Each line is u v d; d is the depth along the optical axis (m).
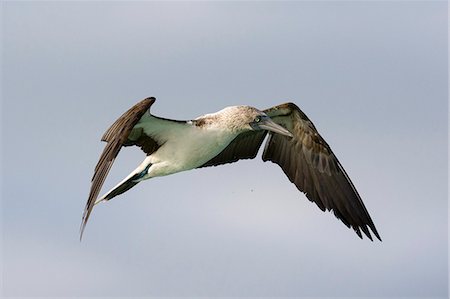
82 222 15.21
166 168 18.62
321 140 20.09
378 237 20.02
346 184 20.20
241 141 20.47
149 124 18.14
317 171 20.36
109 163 15.83
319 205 20.44
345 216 20.30
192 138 18.45
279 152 20.66
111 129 16.73
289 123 20.16
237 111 18.89
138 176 18.78
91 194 15.52
